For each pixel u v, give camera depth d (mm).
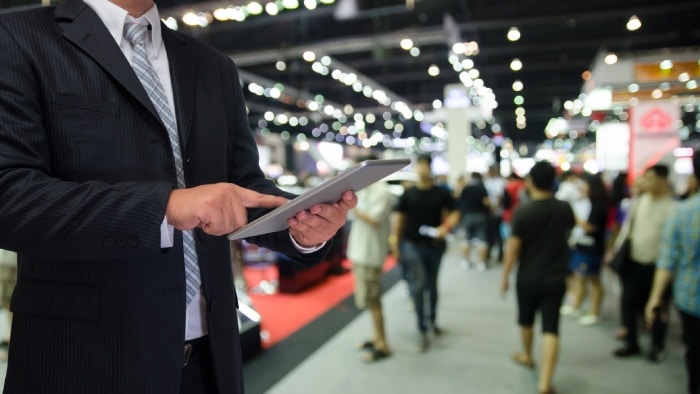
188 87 888
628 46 11453
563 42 10969
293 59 11742
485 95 13758
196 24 6715
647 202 3725
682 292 2223
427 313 4723
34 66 694
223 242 885
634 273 3744
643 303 3783
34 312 730
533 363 3586
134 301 730
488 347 4035
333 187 654
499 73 15289
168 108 841
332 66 12086
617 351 3801
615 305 5316
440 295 5840
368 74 15008
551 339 3131
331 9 8562
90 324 715
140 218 603
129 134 744
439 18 9102
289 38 10281
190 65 922
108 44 759
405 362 3705
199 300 859
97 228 595
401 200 4172
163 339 750
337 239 6863
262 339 4152
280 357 3781
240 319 3771
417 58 12812
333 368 3568
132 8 828
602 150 11438
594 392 3178
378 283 3834
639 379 3375
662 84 8703
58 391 714
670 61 8461
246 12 6617
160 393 743
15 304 750
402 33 8867
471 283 6500
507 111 22516
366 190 3809
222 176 897
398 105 16344
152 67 836
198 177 847
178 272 771
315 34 10320
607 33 10539
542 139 32656
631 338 3803
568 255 3211
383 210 3721
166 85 872
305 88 17297
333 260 6844
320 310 5117
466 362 3703
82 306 715
